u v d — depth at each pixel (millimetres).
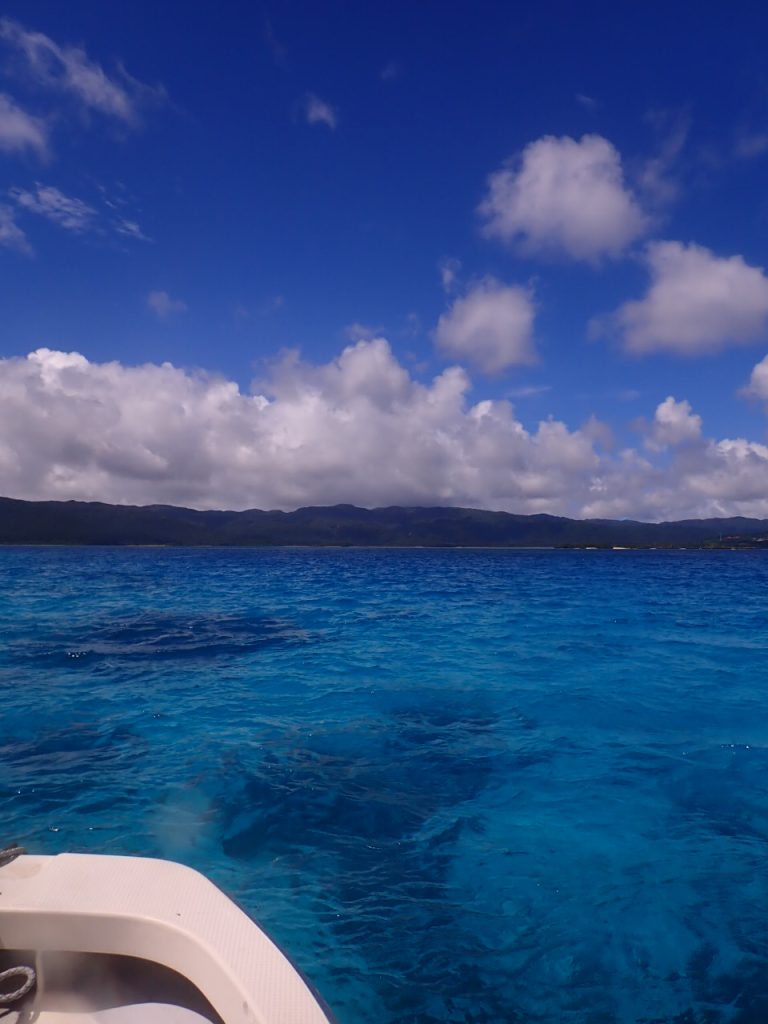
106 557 75750
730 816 5898
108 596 24719
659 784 6609
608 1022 3500
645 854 5207
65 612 19688
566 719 8727
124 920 2338
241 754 7289
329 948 4027
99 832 5441
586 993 3697
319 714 8898
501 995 3668
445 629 16297
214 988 2117
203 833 5449
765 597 24516
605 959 3967
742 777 6781
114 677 11016
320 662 12266
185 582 32812
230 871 4883
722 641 14562
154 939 2316
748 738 7996
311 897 4562
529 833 5551
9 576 36656
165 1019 2326
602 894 4648
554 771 6930
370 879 4809
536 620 17938
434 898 4570
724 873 4926
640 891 4684
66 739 7770
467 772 6895
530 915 4387
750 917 4383
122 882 2541
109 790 6258
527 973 3836
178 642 14398
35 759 7074
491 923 4293
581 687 10367
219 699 9602
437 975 3818
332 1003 3590
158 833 5430
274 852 5168
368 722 8539
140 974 2443
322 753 7395
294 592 26812
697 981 3787
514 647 13805
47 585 30078
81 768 6820
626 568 50750
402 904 4496
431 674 11250
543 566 54656
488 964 3908
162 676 11102
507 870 4945
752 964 3930
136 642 14398
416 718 8742
